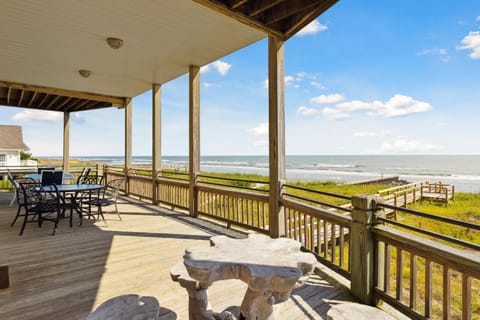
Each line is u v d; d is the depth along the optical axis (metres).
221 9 2.73
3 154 19.23
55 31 3.63
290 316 1.94
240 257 1.55
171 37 3.80
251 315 1.58
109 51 4.33
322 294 2.26
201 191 5.03
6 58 4.66
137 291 2.31
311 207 2.88
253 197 3.90
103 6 3.02
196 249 1.69
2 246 3.44
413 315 1.78
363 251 2.12
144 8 3.05
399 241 1.89
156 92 6.39
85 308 2.04
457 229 7.61
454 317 3.38
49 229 4.25
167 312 1.98
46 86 6.59
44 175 4.67
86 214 5.31
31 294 2.24
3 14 3.19
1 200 6.96
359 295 2.15
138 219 4.98
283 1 2.70
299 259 1.55
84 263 2.91
